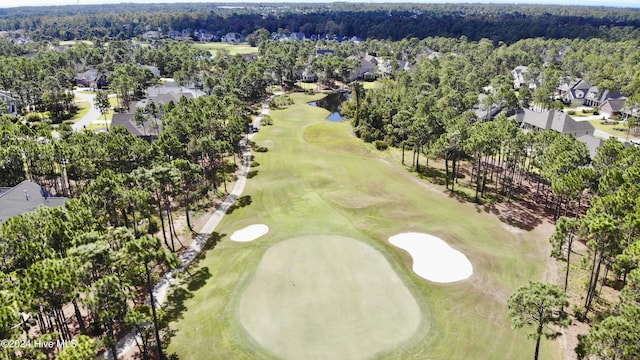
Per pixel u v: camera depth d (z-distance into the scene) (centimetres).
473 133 7169
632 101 11362
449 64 17875
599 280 4591
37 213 4166
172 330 3888
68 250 3503
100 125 11388
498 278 4678
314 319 3962
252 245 5397
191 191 6994
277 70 17625
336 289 4412
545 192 7238
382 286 4478
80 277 3353
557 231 4066
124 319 3177
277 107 14125
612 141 6138
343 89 17925
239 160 8812
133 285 4259
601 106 13238
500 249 5303
